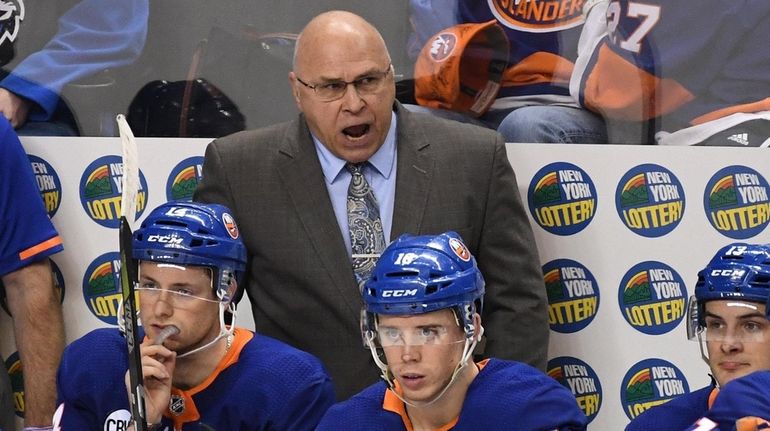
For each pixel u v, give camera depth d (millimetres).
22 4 15945
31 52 15984
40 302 15375
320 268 14258
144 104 16047
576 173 16062
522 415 10375
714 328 11633
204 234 11391
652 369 16156
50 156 15953
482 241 14594
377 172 14578
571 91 16062
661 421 11844
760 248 11773
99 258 16031
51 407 15453
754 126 16109
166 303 11289
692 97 16141
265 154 14648
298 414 11586
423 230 14258
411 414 10641
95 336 12117
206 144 15977
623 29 16062
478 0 15992
